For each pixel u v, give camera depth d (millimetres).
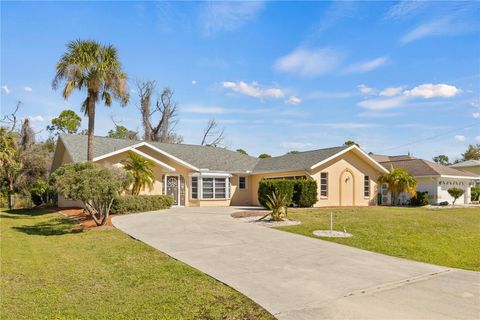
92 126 20219
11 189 29625
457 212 20922
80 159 21516
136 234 13016
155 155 24750
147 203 20797
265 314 5676
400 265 8992
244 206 26562
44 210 24312
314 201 23062
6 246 11680
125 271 8312
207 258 9438
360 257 9742
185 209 22344
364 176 27062
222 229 13969
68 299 6414
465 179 32625
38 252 10688
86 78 19812
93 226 15359
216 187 26531
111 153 21547
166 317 5547
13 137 29469
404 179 26969
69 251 10750
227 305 6062
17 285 7305
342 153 25047
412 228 14250
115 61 20125
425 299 6469
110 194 14805
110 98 20750
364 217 16812
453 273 8367
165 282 7363
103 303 6184
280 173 26109
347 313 5734
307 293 6703
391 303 6230
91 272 8281
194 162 27125
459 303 6270
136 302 6211
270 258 9453
